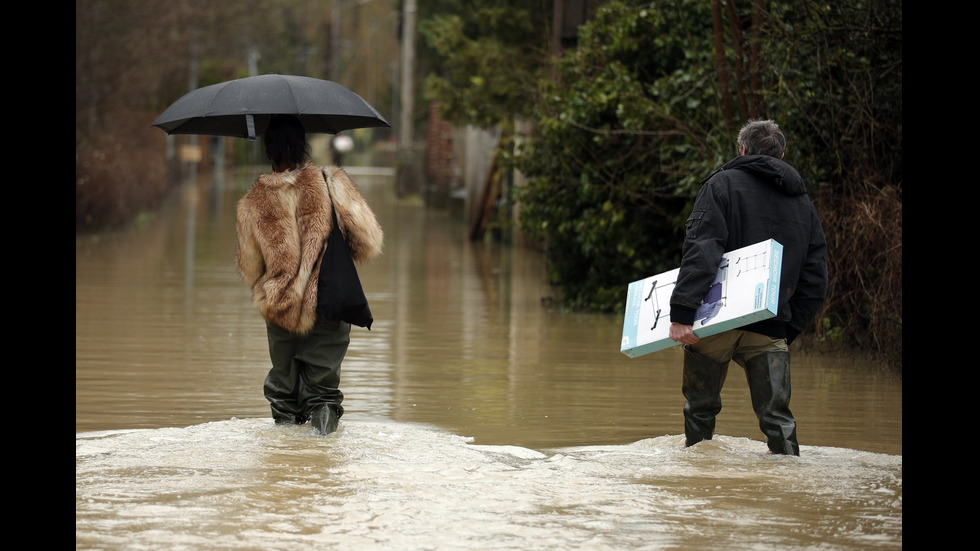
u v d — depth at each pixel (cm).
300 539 948
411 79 9550
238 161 16000
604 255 2939
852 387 1828
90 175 5269
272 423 1441
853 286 2170
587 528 991
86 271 3750
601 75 2825
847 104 2245
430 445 1327
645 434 1457
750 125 1295
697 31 2802
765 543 958
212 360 2050
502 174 5388
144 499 1069
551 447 1366
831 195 2248
